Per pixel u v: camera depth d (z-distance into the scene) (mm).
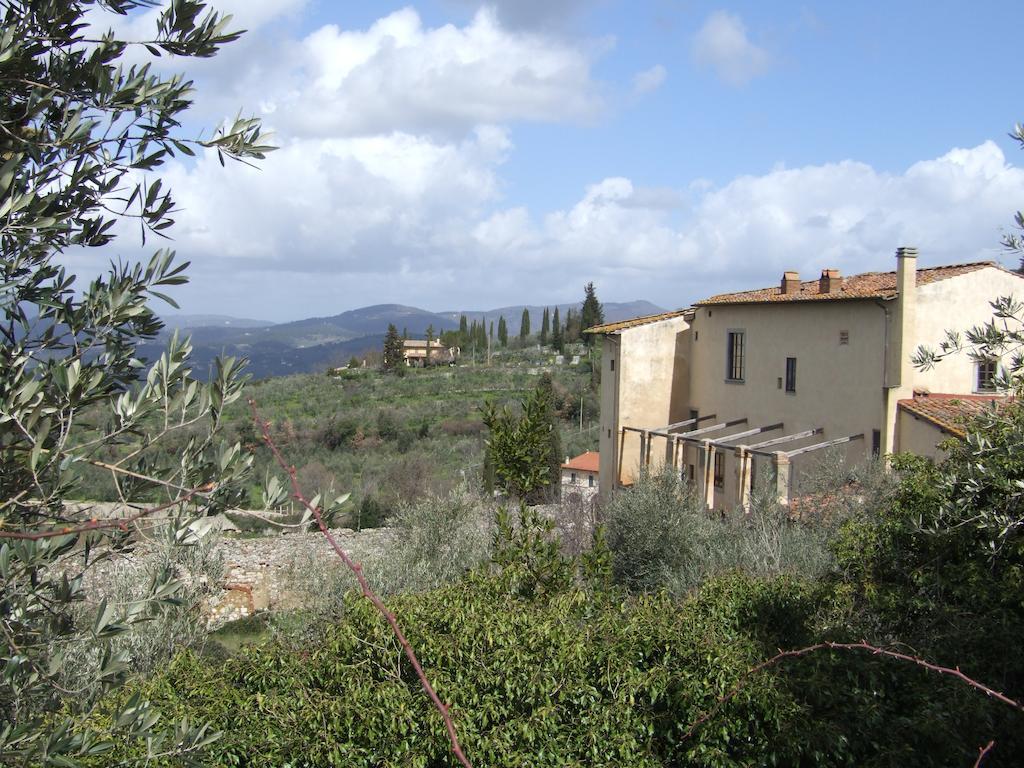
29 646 3928
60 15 3953
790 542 18438
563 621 10508
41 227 3768
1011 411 8430
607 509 23672
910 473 12078
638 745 9383
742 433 28250
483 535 21328
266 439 4141
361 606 10961
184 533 4199
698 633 10719
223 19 4246
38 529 3967
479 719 9211
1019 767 8758
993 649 9484
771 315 29219
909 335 23219
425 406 71812
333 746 9180
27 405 3736
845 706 9477
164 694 10164
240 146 4348
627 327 34188
